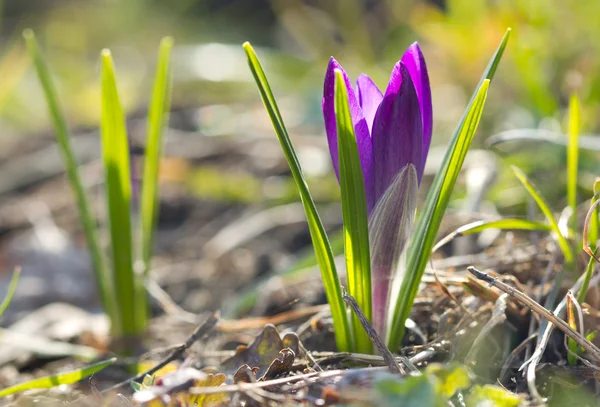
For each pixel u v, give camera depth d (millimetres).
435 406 307
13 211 720
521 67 538
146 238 468
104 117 430
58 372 453
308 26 948
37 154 836
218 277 557
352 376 332
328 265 362
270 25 1358
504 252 430
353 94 346
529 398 353
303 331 411
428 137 355
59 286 589
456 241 480
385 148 347
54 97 458
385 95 343
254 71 348
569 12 631
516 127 590
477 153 563
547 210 390
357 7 1009
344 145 341
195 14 1398
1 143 903
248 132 748
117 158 438
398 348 378
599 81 554
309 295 478
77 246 644
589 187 481
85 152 821
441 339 381
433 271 390
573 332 352
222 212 662
